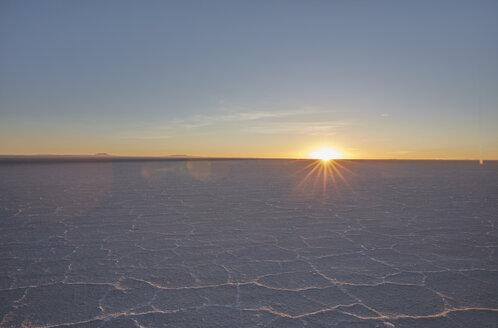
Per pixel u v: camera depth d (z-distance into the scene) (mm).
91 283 3621
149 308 3016
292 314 2895
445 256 4594
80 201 10430
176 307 3035
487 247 5047
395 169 43812
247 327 2674
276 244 5246
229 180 20656
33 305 3088
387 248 5000
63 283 3625
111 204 9781
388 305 3070
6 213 8188
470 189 14586
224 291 3393
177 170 35875
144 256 4613
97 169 36531
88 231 6195
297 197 11602
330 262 4328
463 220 7246
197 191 13672
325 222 7047
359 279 3729
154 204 9789
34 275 3877
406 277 3787
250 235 5863
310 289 3445
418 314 2898
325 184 17594
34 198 11148
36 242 5387
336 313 2912
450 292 3369
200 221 7164
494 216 7730
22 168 37750
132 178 22047
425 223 6918
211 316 2861
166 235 5867
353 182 19109
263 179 21766
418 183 18234
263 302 3135
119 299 3207
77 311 2965
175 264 4262
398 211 8477
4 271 4016
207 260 4430
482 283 3609
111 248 5027
